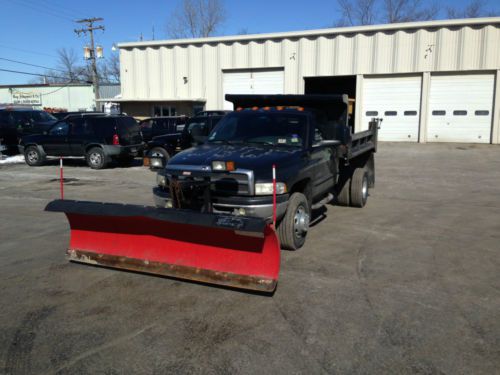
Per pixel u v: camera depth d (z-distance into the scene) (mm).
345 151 7555
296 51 25672
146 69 29312
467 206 8953
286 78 26141
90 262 5340
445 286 4777
